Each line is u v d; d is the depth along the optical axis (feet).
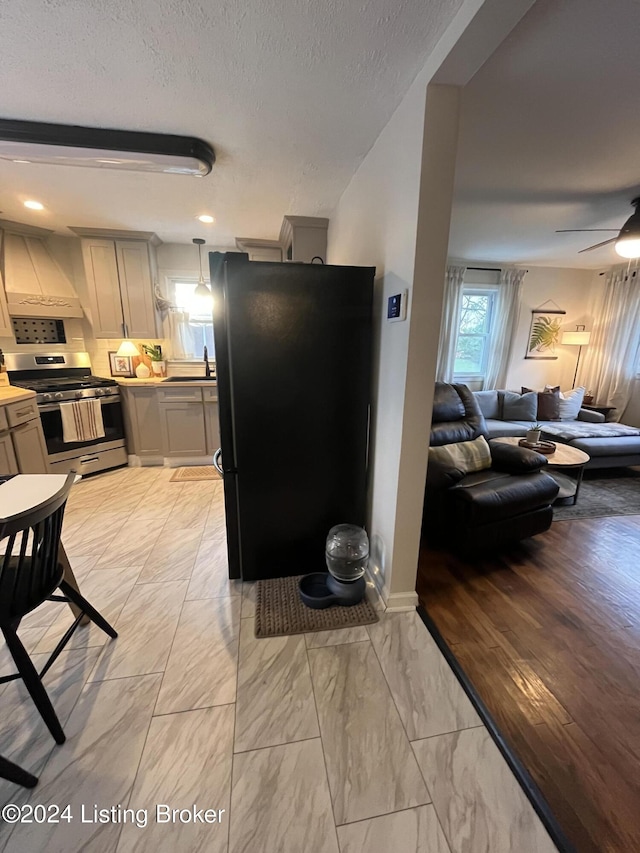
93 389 11.05
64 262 11.54
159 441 12.31
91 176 7.00
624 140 6.15
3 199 8.28
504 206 9.28
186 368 13.46
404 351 4.94
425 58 3.98
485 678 4.73
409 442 5.18
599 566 7.25
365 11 3.39
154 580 6.59
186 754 3.78
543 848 3.09
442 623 5.68
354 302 5.75
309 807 3.35
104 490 10.59
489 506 6.84
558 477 12.14
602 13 3.54
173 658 4.93
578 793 3.50
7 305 10.00
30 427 9.23
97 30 3.59
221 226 10.45
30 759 3.72
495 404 15.29
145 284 11.81
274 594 6.19
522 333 17.07
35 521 3.50
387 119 5.17
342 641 5.24
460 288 15.69
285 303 5.54
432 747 3.87
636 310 15.06
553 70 4.41
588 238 12.00
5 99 4.77
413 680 4.65
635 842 3.15
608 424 13.99
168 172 6.25
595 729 4.11
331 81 4.38
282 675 4.69
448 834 3.17
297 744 3.88
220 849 3.07
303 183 7.38
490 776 3.61
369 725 4.08
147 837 3.15
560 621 5.76
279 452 6.08
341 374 5.98
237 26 3.56
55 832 3.19
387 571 5.90
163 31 3.62
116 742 3.89
